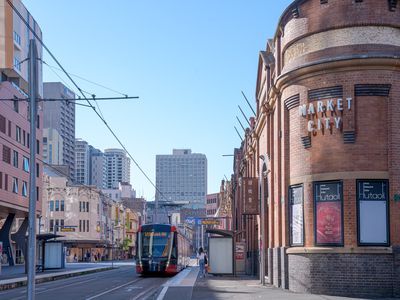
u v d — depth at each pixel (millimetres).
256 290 24625
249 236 43094
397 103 21984
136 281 34969
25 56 72812
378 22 22125
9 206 61625
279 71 26016
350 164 21969
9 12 48562
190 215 159125
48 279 37344
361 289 21297
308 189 22953
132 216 137375
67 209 100062
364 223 21688
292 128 24344
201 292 24297
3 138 60594
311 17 23312
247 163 46781
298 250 23031
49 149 152750
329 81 22578
